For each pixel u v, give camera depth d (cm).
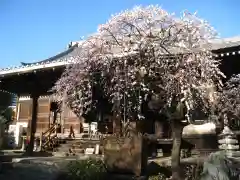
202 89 780
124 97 845
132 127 989
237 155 1081
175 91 751
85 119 1052
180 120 793
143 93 831
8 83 1694
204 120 1195
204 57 783
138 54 770
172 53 764
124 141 923
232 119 1202
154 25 786
